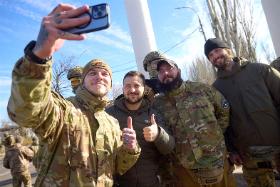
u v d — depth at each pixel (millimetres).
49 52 614
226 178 1379
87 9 581
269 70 1473
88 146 895
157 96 1468
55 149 853
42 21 585
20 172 3309
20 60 645
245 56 5676
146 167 1176
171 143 1177
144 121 1235
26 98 655
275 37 3215
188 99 1393
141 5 3420
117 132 1021
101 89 967
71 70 1948
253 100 1445
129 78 1233
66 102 888
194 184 1354
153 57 1550
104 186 905
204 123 1352
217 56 1513
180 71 1425
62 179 830
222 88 1545
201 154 1327
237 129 1502
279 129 1436
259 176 1484
